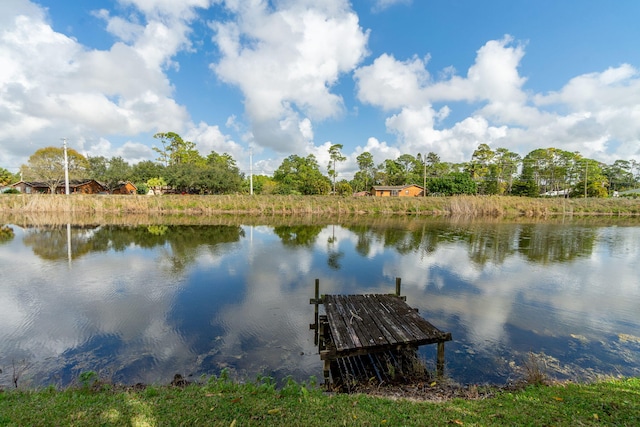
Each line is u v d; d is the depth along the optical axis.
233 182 52.56
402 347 5.79
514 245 18.53
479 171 70.56
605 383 4.87
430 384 5.38
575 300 9.73
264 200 36.84
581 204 38.72
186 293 10.18
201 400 4.00
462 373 5.77
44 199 33.19
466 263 14.37
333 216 34.19
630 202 39.78
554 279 11.98
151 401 3.97
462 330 7.63
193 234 21.44
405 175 78.50
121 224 25.72
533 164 71.69
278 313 8.62
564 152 70.31
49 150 47.53
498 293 10.37
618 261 14.93
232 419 3.45
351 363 6.08
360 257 15.38
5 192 45.81
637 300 9.77
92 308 8.88
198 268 13.20
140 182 51.00
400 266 13.76
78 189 53.00
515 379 5.55
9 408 3.69
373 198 39.31
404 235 21.88
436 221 30.38
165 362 6.11
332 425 3.35
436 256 15.70
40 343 6.86
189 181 49.12
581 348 6.74
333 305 7.54
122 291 10.31
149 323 7.93
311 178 59.38
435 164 83.31
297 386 4.91
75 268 13.01
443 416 3.58
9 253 15.51
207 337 7.20
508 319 8.30
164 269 13.00
